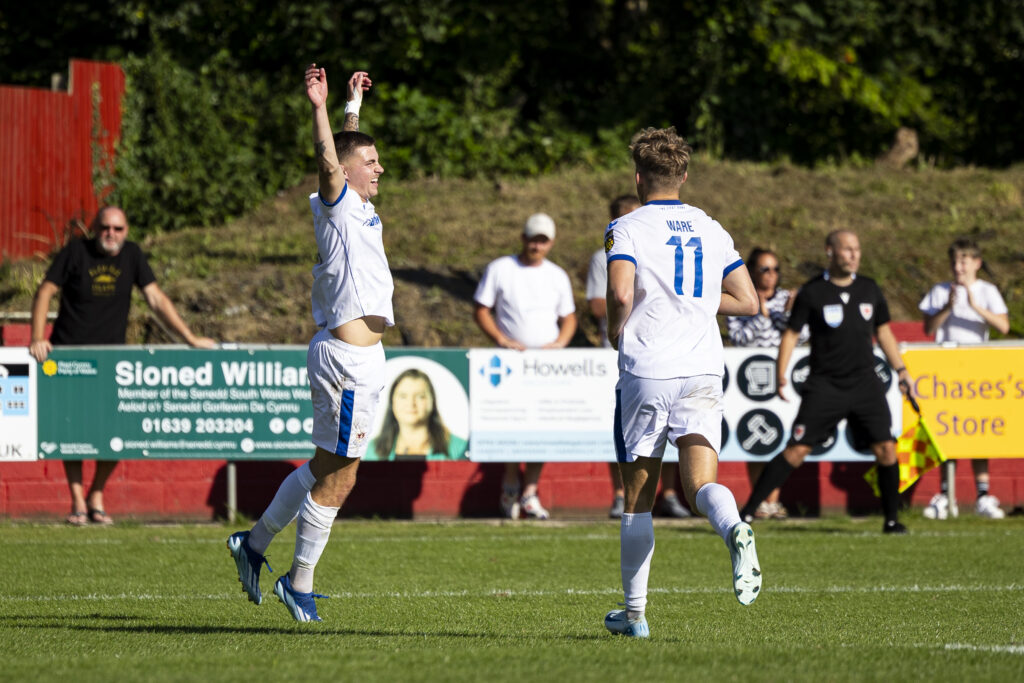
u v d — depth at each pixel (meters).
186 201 66.31
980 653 16.27
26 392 36.22
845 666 14.52
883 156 78.44
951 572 28.36
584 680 13.17
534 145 76.69
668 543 33.56
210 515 38.66
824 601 23.91
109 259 36.31
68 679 13.38
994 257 56.81
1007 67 94.38
